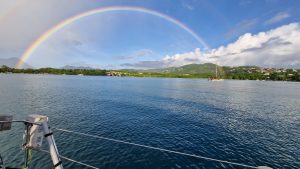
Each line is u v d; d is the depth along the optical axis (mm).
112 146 32719
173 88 160375
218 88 170875
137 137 38250
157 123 48781
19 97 84312
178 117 55906
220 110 68750
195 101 88750
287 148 34500
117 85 176000
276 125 50031
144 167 26609
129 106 70938
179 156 30078
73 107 65875
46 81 197875
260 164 28469
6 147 30812
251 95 118688
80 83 188500
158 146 34031
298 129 46594
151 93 117250
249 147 34688
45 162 26250
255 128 46875
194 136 39719
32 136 6953
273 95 120500
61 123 45938
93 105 70938
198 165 27484
